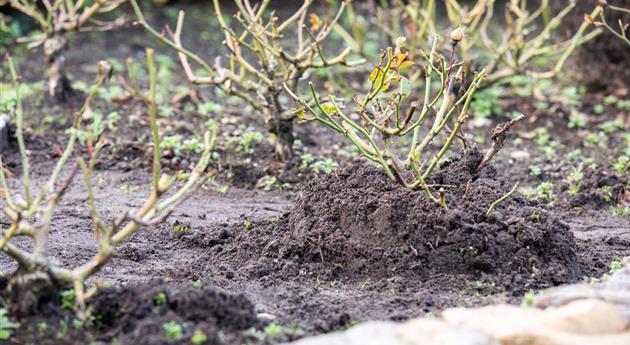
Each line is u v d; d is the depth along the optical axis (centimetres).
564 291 590
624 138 1194
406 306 643
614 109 1313
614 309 550
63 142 1095
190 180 598
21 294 576
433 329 511
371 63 1477
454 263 686
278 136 1050
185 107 1241
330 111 721
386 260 696
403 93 687
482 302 645
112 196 938
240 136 1129
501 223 704
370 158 715
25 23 1588
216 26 1767
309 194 761
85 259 742
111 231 573
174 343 542
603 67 1378
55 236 796
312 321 615
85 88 1293
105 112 1199
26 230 583
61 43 1210
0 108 1158
